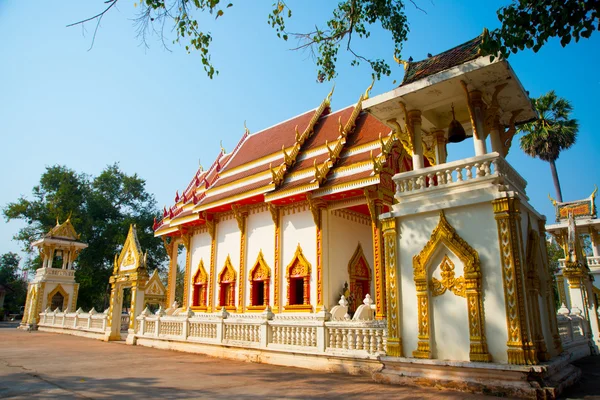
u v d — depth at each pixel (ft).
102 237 163.12
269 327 46.60
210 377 36.06
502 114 40.40
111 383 32.99
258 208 75.87
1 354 54.75
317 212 63.93
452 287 31.96
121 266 82.64
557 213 100.12
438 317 32.32
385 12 44.21
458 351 30.81
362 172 60.08
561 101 123.95
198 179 107.65
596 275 94.17
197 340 55.88
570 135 121.29
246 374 37.81
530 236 32.99
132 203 179.42
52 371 39.65
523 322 28.30
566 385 29.53
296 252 66.54
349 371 38.04
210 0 33.12
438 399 26.66
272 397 27.50
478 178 32.22
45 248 123.44
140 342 68.74
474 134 34.63
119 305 82.33
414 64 40.42
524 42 25.72
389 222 36.01
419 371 31.65
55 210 157.89
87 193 170.19
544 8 24.86
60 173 167.73
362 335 38.42
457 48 38.45
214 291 80.89
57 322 105.40
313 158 71.77
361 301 68.39
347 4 44.52
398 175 36.94
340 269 65.67
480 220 31.40
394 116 41.27
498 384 27.68
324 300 61.41
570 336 50.75
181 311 88.28
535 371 26.76
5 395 28.14
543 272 35.12
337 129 74.49
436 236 33.06
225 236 81.76
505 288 29.27
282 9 40.32
